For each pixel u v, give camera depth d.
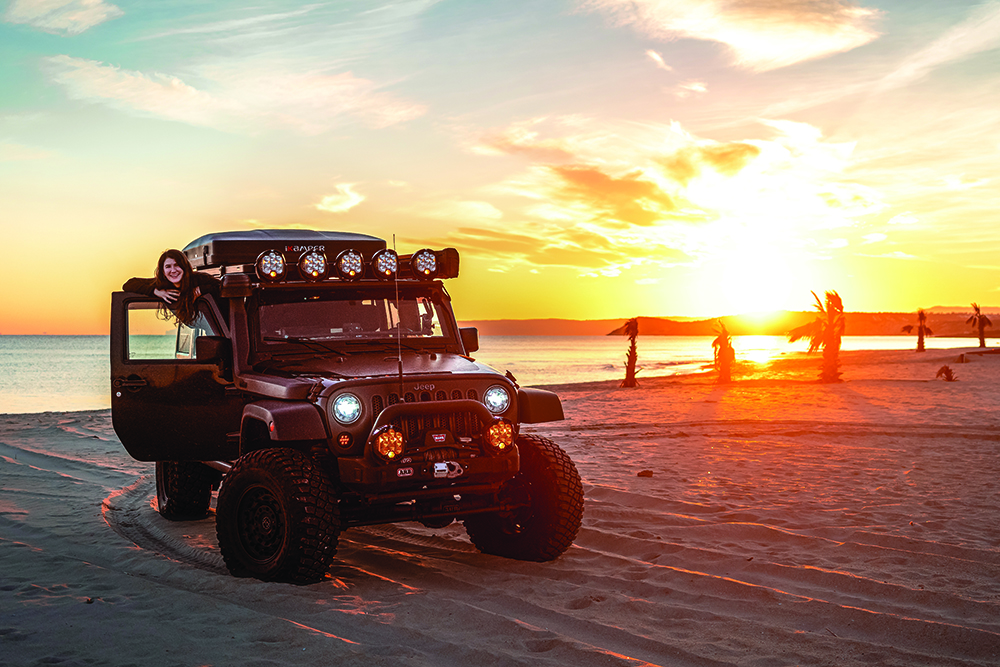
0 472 10.99
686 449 12.90
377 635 4.51
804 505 8.30
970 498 8.64
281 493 5.30
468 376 5.78
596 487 9.14
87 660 4.05
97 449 13.48
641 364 76.56
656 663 4.16
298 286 6.43
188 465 7.79
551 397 6.18
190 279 6.58
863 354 66.38
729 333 32.81
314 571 5.31
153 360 6.40
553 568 6.01
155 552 6.59
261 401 5.79
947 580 5.62
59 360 97.06
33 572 5.82
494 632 4.56
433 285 6.96
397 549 6.74
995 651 4.27
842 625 4.74
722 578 5.56
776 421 17.14
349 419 5.38
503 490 6.28
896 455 11.99
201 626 4.56
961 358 47.09
